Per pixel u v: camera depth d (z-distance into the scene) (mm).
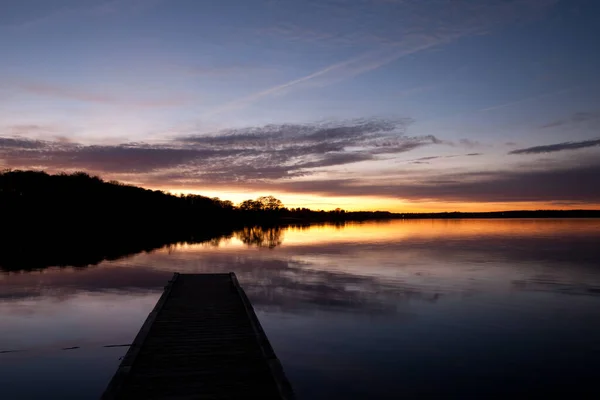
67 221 63938
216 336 7758
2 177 61750
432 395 7742
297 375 8562
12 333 10992
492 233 63125
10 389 7844
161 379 5887
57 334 10930
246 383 5793
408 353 9773
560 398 7684
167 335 7797
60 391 7785
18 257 26969
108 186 75812
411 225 111625
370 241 45219
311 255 30219
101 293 16031
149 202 82938
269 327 11734
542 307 14070
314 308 13883
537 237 51562
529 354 9750
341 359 9406
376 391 7898
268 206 121188
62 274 20531
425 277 20234
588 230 72938
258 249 35031
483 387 8078
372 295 15953
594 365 9109
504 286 17859
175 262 25688
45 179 66812
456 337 10898
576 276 20547
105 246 36344
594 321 12398
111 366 8914
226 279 13969
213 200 104438
